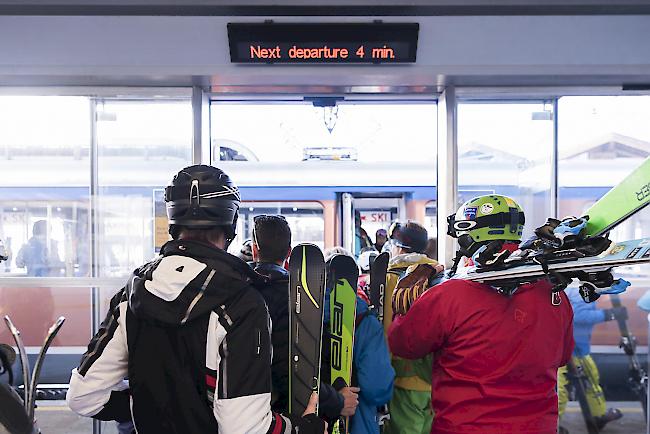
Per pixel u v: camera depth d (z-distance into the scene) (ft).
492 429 4.35
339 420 4.98
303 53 8.61
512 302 4.44
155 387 3.57
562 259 3.82
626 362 11.60
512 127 9.84
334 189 16.08
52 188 10.24
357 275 5.03
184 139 9.52
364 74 8.79
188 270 3.48
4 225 10.03
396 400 6.27
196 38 8.68
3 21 8.61
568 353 4.93
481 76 8.84
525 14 8.70
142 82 9.02
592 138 11.95
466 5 8.55
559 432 10.28
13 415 3.08
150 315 3.46
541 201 9.94
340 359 4.86
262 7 8.52
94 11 8.57
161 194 9.62
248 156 16.43
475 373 4.45
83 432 9.42
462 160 9.79
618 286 3.88
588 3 8.53
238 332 3.48
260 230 5.10
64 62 8.68
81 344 11.05
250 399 3.40
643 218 10.42
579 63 8.79
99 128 9.57
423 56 8.78
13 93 9.13
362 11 8.57
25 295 10.63
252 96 9.64
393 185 16.11
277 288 4.78
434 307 4.58
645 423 10.60
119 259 9.71
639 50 8.79
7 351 3.98
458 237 4.76
